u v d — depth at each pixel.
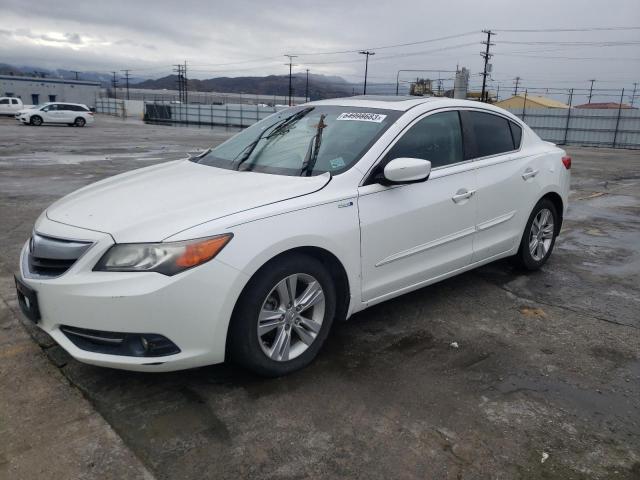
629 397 3.18
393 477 2.48
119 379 3.22
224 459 2.58
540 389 3.25
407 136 3.91
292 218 3.15
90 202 3.35
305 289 3.33
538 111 39.31
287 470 2.52
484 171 4.44
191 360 2.91
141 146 20.67
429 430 2.82
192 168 4.06
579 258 6.00
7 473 2.44
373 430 2.81
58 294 2.87
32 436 2.70
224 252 2.88
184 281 2.79
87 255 2.86
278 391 3.15
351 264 3.49
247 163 3.92
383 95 4.74
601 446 2.73
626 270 5.60
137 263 2.79
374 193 3.59
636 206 9.41
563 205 5.44
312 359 3.42
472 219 4.34
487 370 3.46
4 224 6.87
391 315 4.27
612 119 36.47
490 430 2.83
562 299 4.72
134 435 2.73
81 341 2.94
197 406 2.98
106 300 2.76
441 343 3.82
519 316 4.32
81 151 17.72
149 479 2.44
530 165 4.94
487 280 5.14
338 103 4.47
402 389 3.21
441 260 4.16
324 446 2.68
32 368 3.31
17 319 3.96
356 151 3.72
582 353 3.73
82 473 2.46
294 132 4.18
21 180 10.75
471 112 4.53
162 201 3.22
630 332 4.09
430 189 3.96
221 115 53.16
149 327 2.79
